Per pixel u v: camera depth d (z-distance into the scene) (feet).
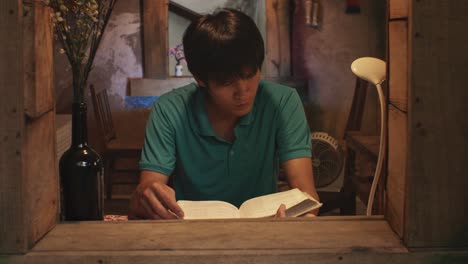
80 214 4.02
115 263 3.08
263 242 3.23
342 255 3.09
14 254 3.14
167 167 5.50
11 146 3.09
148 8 17.57
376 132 17.88
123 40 17.74
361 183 11.41
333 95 18.10
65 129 7.41
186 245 3.20
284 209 4.32
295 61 18.06
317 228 3.45
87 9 3.75
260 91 5.71
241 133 5.51
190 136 5.59
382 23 17.87
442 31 3.04
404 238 3.20
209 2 21.06
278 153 5.94
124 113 17.93
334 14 17.88
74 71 4.01
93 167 4.03
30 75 3.16
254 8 20.20
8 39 3.05
